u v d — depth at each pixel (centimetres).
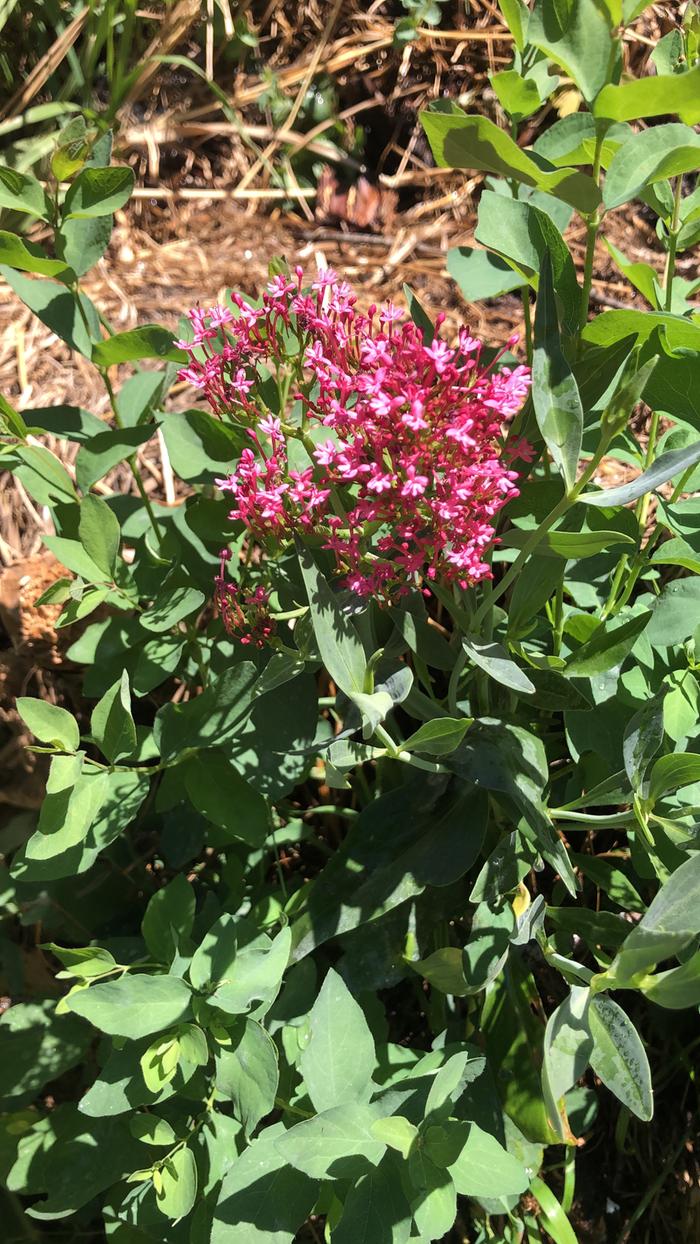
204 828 40
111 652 38
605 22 28
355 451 29
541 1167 42
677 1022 43
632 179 31
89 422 39
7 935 46
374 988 37
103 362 36
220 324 33
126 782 35
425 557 31
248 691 35
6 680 48
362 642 33
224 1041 30
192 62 67
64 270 35
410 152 67
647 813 32
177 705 35
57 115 65
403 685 31
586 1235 42
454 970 33
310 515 32
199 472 39
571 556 31
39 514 51
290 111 67
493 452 29
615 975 28
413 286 61
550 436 29
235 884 39
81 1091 41
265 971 31
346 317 31
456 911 38
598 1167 44
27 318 58
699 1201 41
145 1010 29
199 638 41
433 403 29
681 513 35
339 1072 29
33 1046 36
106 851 42
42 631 46
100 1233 40
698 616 34
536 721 40
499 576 46
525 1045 37
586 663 32
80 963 32
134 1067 31
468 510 29
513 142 28
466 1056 28
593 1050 29
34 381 56
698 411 33
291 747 37
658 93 27
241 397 32
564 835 45
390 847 36
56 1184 34
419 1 65
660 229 40
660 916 28
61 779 31
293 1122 35
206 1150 33
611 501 29
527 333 38
